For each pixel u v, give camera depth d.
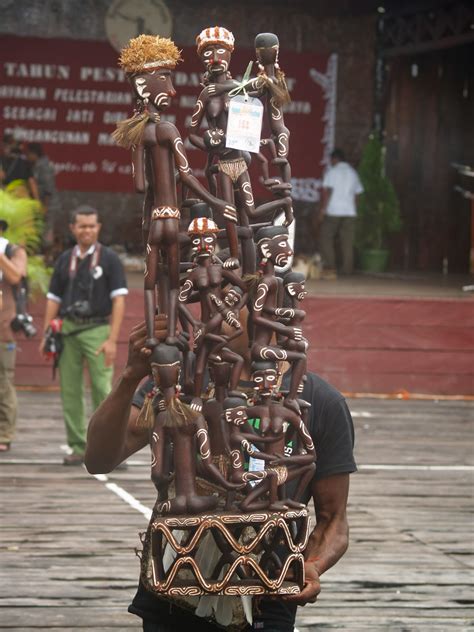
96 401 10.30
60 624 6.16
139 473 10.25
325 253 22.20
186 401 2.93
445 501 9.54
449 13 22.03
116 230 23.48
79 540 7.85
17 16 22.86
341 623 6.33
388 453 11.78
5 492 9.31
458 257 24.30
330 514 3.54
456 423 13.99
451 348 16.31
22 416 13.36
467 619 6.46
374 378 16.27
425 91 24.28
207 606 3.12
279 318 3.02
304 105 23.70
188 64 23.12
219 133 3.01
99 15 22.98
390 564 7.53
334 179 21.88
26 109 23.00
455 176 24.31
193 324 2.91
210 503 2.92
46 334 10.35
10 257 10.66
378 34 23.88
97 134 23.19
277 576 3.00
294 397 3.02
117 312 10.23
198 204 3.00
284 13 23.42
